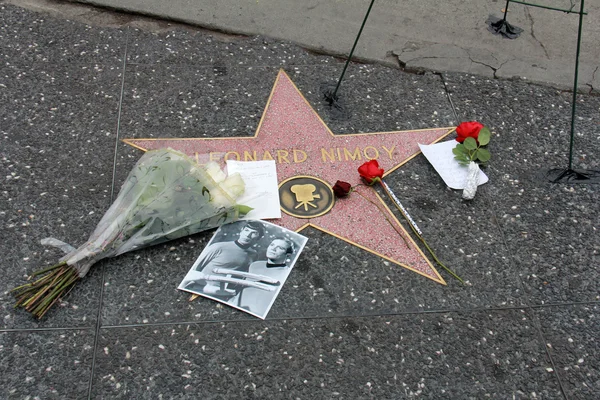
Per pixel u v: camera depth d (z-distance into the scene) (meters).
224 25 3.36
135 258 2.28
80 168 2.57
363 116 2.96
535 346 2.21
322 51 3.32
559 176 2.81
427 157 2.78
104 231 2.25
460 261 2.43
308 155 2.73
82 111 2.80
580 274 2.45
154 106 2.87
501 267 2.43
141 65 3.07
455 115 3.05
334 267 2.34
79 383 1.96
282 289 2.25
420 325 2.22
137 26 3.29
